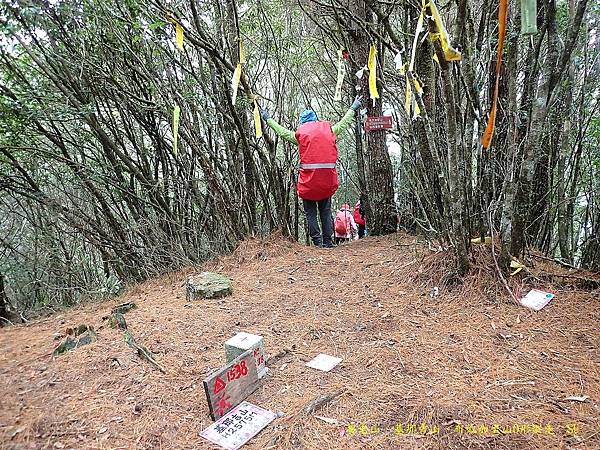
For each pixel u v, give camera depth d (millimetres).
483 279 3066
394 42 3217
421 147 3584
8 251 5977
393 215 5410
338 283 3598
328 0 4484
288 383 2176
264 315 3047
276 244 4664
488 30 3381
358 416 1854
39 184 5109
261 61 5770
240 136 4426
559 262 3297
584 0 2512
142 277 4551
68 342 2631
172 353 2514
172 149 4766
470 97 3111
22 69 4262
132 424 1874
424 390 2014
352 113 4828
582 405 1844
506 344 2406
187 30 3686
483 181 3473
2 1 3355
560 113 3357
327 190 4730
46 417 1906
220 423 1877
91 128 4352
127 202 4758
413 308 2969
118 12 4074
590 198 3562
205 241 4867
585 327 2523
